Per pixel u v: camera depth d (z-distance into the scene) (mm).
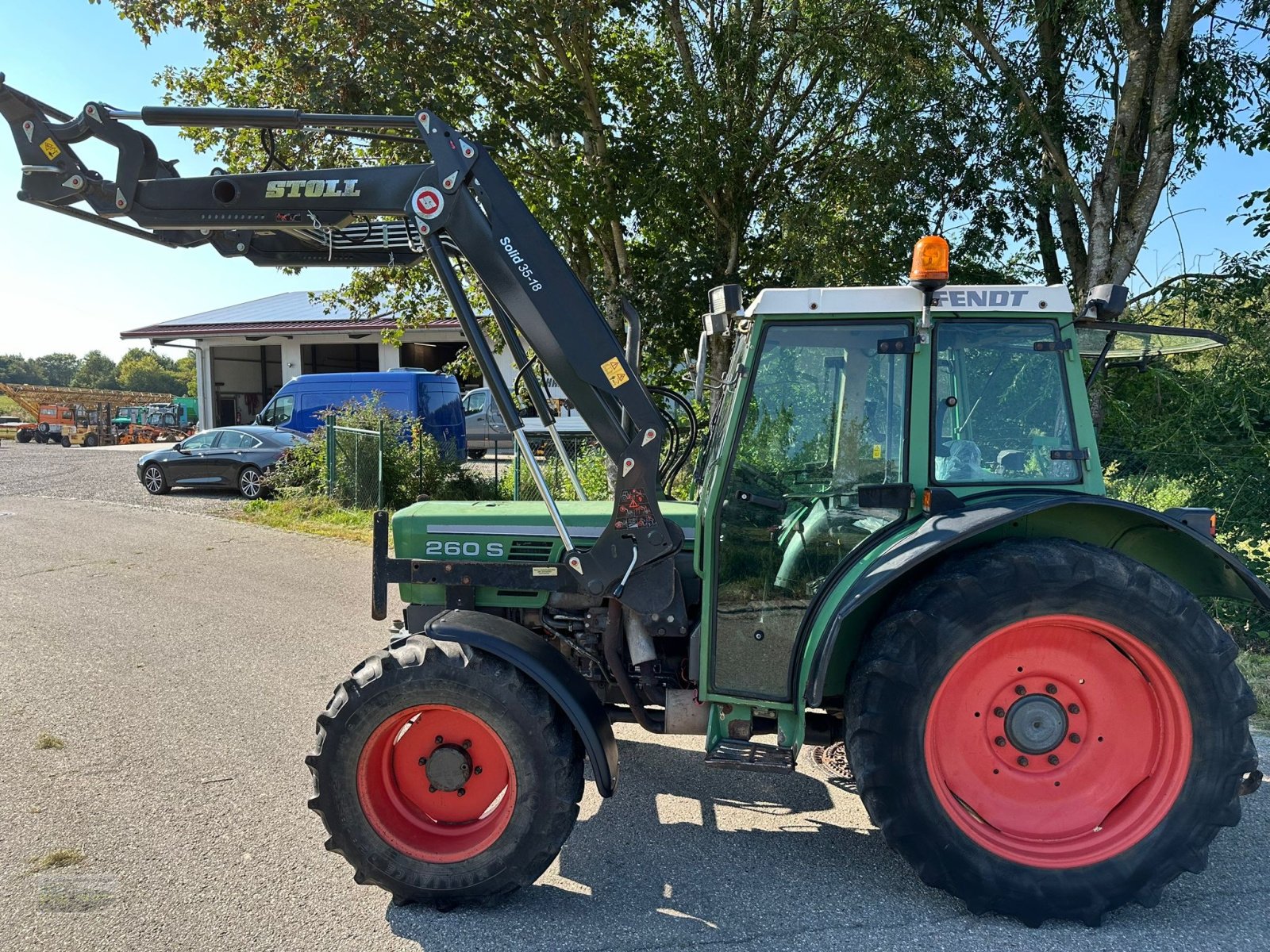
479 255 3025
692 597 3500
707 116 10031
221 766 4094
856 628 3045
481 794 3047
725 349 4070
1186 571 3154
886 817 2828
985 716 2943
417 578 3650
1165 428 6895
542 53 11008
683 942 2719
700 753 4336
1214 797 2756
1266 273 8156
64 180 3266
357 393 18156
